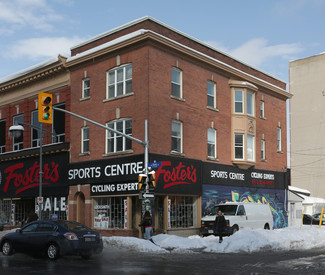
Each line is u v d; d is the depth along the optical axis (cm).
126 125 2670
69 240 1602
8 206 3488
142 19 2667
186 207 2833
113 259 1666
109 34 2855
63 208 2986
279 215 3697
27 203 3403
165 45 2661
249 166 3316
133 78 2641
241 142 3253
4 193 3453
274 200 3650
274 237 2234
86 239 1641
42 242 1653
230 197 3138
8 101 3572
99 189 2755
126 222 2602
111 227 2697
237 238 2075
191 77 2888
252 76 3425
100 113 2812
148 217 2170
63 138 3086
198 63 2953
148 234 2166
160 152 2591
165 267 1416
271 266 1436
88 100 2900
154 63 2608
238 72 3275
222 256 1759
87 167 2831
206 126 2988
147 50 2577
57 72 3128
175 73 2783
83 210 2936
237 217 2591
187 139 2808
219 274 1254
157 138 2578
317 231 2597
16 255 1822
